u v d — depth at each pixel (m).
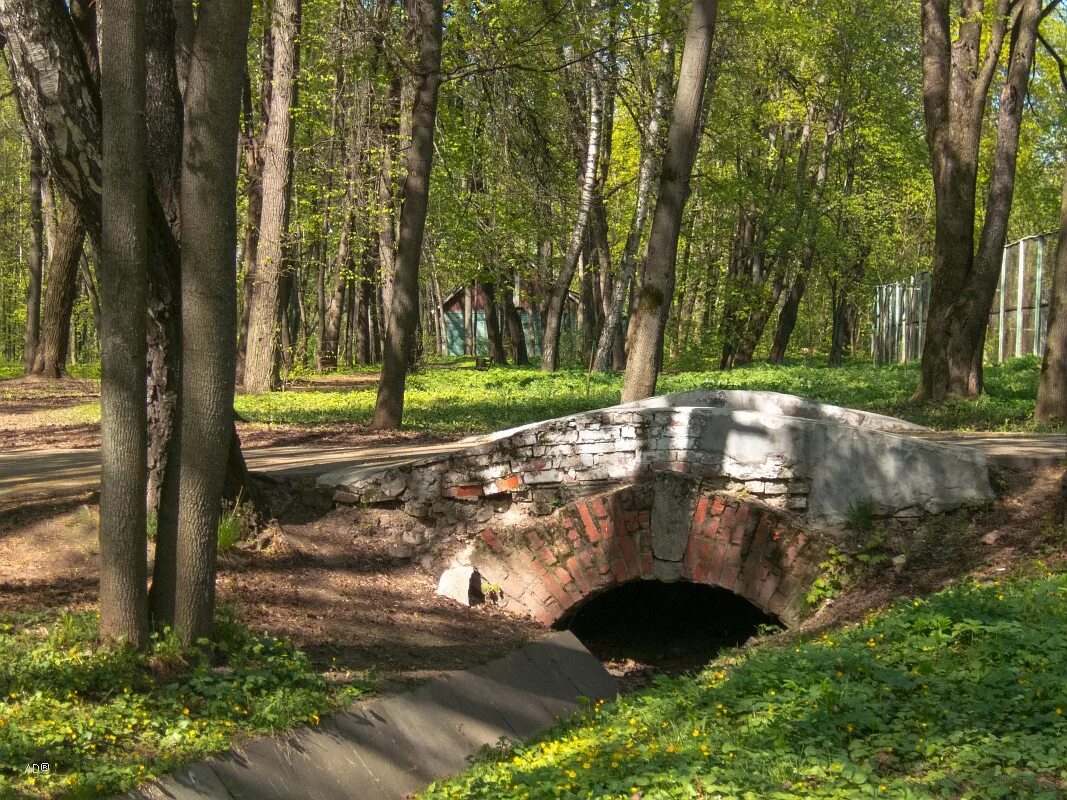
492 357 39.12
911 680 6.40
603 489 10.73
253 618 8.08
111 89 6.28
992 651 6.60
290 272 25.33
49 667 6.21
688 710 6.63
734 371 31.92
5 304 55.62
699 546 10.43
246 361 23.19
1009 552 9.59
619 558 10.48
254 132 27.27
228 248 7.03
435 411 18.52
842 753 5.47
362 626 8.59
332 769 6.30
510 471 10.70
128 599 6.61
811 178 38.56
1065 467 9.73
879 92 34.53
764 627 10.38
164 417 8.85
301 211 26.28
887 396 20.08
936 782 4.94
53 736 5.53
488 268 31.03
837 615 9.57
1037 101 28.88
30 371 31.38
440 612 9.55
